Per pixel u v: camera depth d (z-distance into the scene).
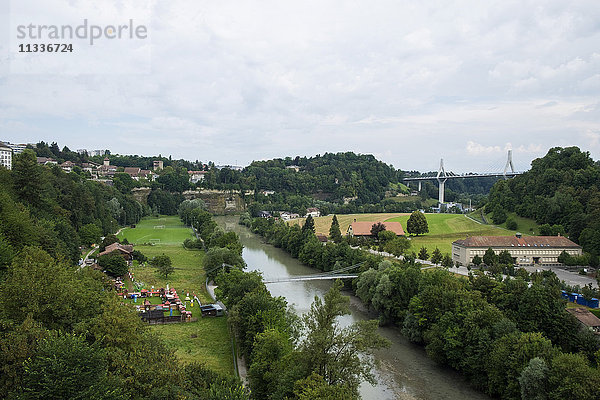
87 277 76.19
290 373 53.50
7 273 64.88
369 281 115.69
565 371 58.72
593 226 152.50
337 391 44.97
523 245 149.62
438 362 81.75
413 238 196.75
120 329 49.97
